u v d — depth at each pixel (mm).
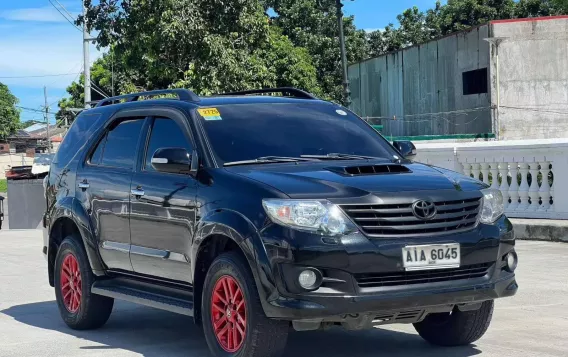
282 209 5223
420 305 5254
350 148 6621
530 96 40938
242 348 5402
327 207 5191
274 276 5160
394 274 5230
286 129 6598
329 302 5074
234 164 6078
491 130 40438
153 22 25250
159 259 6352
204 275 5906
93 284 7258
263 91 7348
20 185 21844
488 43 40562
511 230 5777
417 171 5930
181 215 6051
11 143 92625
